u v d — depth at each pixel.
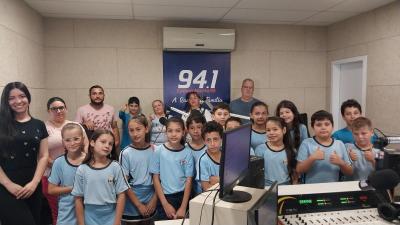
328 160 2.24
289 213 1.54
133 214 2.28
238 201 1.24
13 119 2.16
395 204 1.53
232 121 2.58
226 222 1.20
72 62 4.12
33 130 2.22
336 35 4.51
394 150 1.64
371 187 1.54
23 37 3.22
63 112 2.83
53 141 2.71
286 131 2.43
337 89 4.62
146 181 2.33
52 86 4.09
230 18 4.19
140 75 4.29
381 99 3.67
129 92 4.29
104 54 4.19
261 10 3.78
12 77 2.91
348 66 4.41
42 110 3.89
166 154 2.31
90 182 2.04
